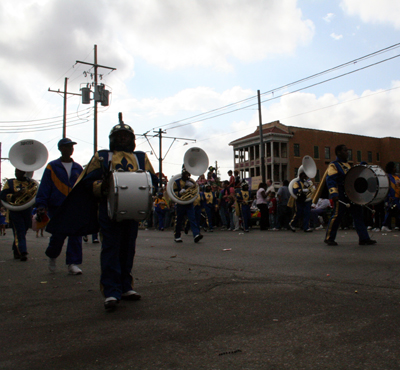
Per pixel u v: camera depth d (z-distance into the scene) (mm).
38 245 11367
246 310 3428
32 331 3145
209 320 3201
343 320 3045
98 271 5980
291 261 5980
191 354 2537
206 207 15469
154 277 5125
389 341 2596
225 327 3014
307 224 12492
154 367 2369
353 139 66562
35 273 5965
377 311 3238
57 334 3047
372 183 7156
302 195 12273
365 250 6793
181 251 8148
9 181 7684
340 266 5316
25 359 2578
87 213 4023
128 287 3963
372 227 12367
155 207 18188
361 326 2896
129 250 3973
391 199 11234
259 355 2473
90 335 2980
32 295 4426
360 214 7637
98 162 3801
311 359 2381
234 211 15484
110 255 3717
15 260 7660
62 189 5973
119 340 2844
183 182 10398
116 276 3723
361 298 3646
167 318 3311
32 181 7898
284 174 59281
